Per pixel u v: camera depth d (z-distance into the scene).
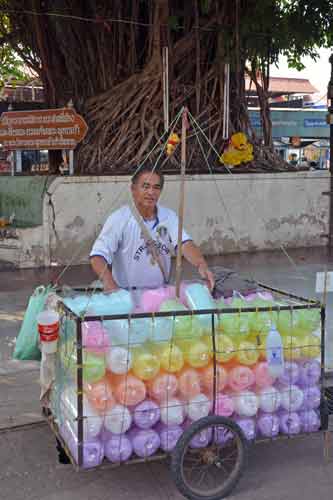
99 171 11.20
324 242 12.46
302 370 3.53
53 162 13.84
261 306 3.47
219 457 3.43
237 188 11.38
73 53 12.30
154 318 3.22
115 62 12.03
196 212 11.02
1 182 10.91
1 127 11.11
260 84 13.62
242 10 11.90
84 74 12.36
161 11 11.29
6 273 9.32
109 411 3.17
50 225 9.86
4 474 3.67
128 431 3.25
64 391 3.37
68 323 3.31
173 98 11.88
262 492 3.50
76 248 10.12
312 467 3.80
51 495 3.45
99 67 12.16
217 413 3.38
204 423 3.26
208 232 11.20
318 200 12.33
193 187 10.93
